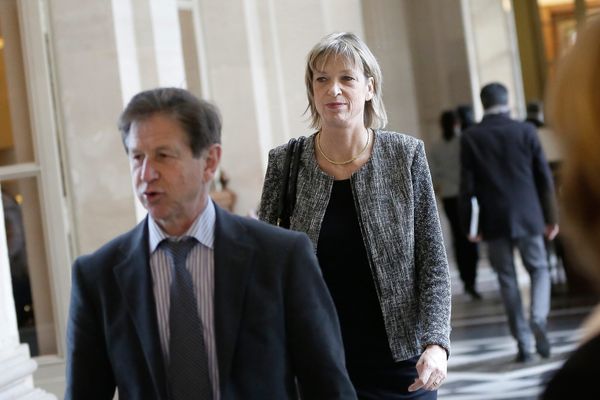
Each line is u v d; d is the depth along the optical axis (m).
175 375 3.30
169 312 3.35
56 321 8.16
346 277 4.75
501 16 18.48
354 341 4.72
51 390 8.09
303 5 11.95
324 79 4.82
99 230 8.28
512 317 10.43
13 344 5.34
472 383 9.64
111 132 8.29
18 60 8.17
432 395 4.80
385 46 18.45
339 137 4.80
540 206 10.44
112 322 3.37
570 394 1.55
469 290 15.41
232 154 11.91
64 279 8.19
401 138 4.86
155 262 3.39
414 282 4.75
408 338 4.71
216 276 3.34
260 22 11.98
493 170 10.48
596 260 1.54
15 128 8.18
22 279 8.19
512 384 9.43
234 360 3.29
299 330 3.35
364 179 4.79
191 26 11.95
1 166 8.20
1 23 8.15
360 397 4.71
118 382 3.36
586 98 1.54
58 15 8.21
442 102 18.73
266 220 4.94
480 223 10.55
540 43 21.12
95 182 8.27
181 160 3.36
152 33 8.54
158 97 3.39
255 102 11.85
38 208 8.20
